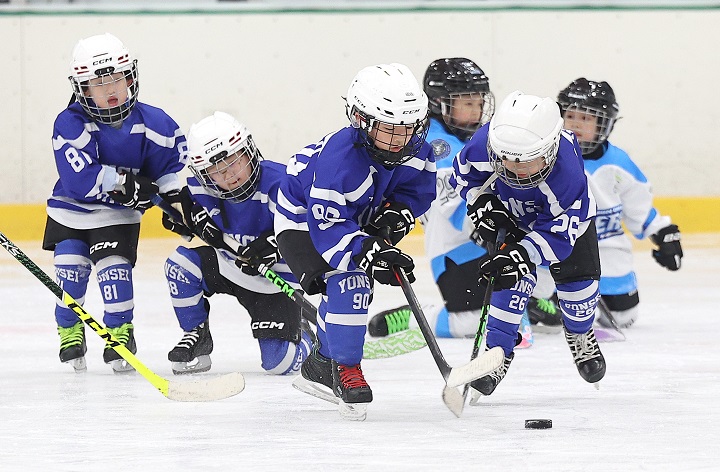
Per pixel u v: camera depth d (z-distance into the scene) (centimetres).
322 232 1075
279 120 3381
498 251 1135
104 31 3347
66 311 1448
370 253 1048
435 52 3378
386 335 1744
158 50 3362
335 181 1059
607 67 3356
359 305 1103
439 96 1759
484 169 1188
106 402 1234
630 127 3362
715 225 3362
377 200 1115
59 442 1027
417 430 1065
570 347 1270
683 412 1152
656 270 2677
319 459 945
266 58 3375
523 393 1275
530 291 1213
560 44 3362
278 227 1152
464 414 1148
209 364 1460
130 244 1463
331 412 1166
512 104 1104
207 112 3378
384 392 1288
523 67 3375
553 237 1142
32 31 3325
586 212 1164
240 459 948
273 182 1330
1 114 3328
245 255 1329
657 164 3362
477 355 1147
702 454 956
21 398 1263
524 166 1097
